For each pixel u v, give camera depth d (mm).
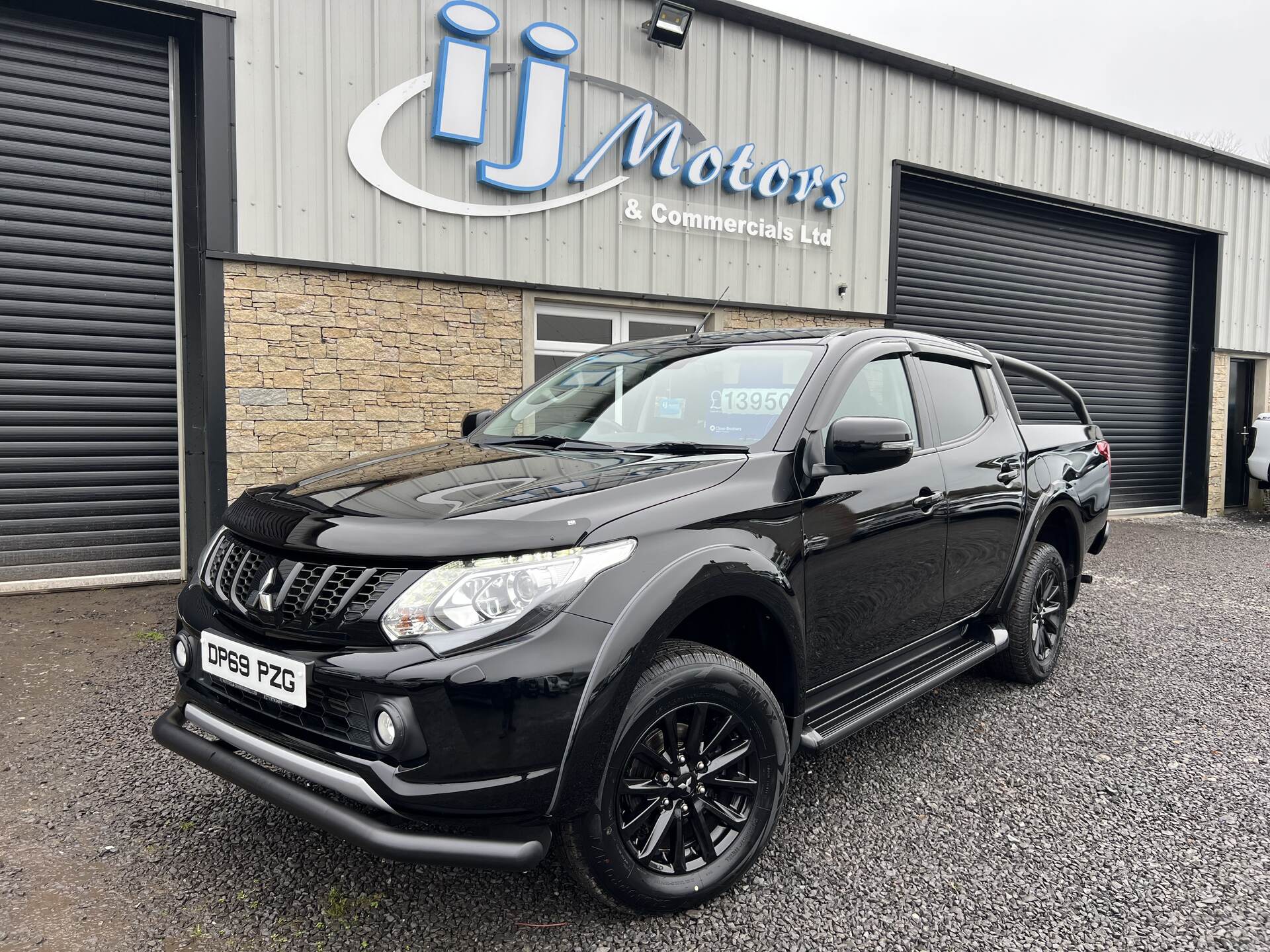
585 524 1910
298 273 5910
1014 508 3537
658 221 7363
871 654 2768
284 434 5941
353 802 2189
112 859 2332
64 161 5688
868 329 3141
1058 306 10680
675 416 2807
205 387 5734
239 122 5664
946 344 3609
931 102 9008
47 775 2850
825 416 2613
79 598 5477
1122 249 11227
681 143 7422
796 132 8062
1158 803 2760
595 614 1831
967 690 3910
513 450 2758
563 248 6910
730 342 3143
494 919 2080
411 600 1782
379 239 6164
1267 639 4852
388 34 6062
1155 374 11789
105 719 3359
